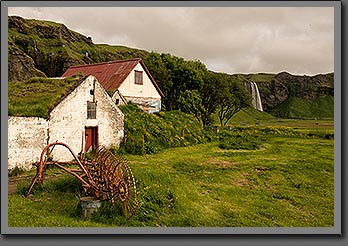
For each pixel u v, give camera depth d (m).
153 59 45.41
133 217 8.69
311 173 16.33
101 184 9.13
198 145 26.41
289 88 154.38
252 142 29.03
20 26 86.56
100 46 127.38
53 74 85.19
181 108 40.66
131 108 26.06
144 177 11.43
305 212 10.60
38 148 15.37
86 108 18.47
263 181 14.62
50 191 10.67
